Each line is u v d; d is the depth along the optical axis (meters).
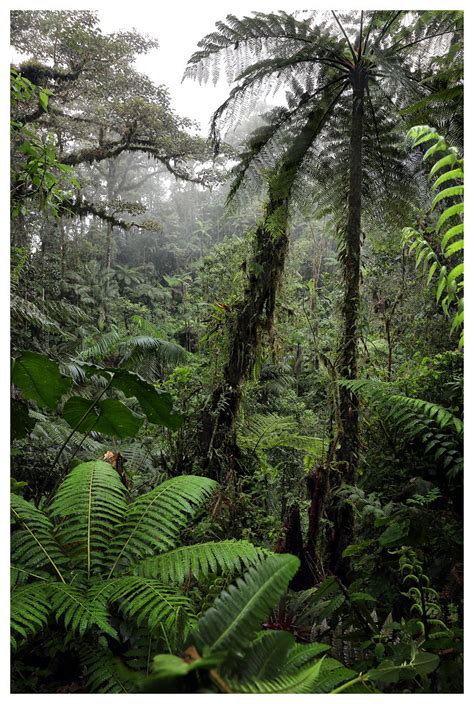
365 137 3.24
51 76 6.89
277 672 0.86
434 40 2.76
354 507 2.14
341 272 2.88
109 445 3.89
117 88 7.87
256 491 2.99
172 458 3.24
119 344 3.54
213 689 0.77
